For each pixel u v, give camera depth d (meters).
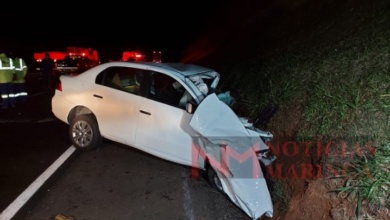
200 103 3.70
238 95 7.08
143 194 3.86
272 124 4.93
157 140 4.27
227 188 3.66
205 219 3.44
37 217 3.23
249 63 9.30
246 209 3.41
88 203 3.57
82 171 4.40
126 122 4.50
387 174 2.83
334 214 2.88
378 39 4.95
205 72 4.91
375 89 3.79
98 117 4.77
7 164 4.41
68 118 5.12
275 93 5.54
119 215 3.38
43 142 5.44
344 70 4.68
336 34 6.66
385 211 2.63
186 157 4.12
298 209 3.30
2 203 3.41
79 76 5.09
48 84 12.17
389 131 3.24
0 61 7.75
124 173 4.41
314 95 4.54
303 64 5.92
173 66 4.72
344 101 3.88
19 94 8.80
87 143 4.97
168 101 4.28
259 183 3.44
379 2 6.29
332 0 8.52
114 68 4.77
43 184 3.90
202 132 3.58
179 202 3.74
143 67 4.51
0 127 6.21
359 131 3.42
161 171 4.55
